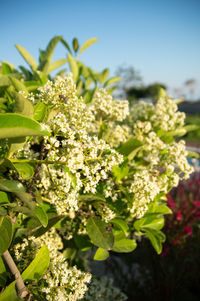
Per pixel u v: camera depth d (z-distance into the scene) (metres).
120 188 0.35
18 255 0.29
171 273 0.60
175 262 0.59
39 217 0.24
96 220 0.33
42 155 0.26
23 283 0.27
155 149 0.42
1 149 0.27
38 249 0.31
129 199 0.33
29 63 0.52
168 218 0.59
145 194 0.32
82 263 0.41
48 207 0.32
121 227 0.34
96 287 0.40
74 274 0.30
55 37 0.52
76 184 0.27
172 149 0.36
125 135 0.44
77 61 0.60
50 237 0.36
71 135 0.25
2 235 0.24
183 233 0.57
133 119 0.53
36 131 0.20
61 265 0.30
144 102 0.52
